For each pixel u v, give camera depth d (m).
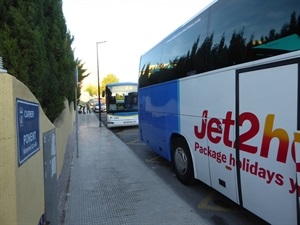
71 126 16.64
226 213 4.19
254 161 3.13
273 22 2.92
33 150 2.45
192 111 4.79
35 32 4.16
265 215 3.00
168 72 5.98
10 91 1.90
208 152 4.25
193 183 5.38
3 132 1.89
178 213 4.21
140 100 8.64
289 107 2.63
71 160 7.96
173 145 5.89
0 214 1.88
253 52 3.19
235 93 3.50
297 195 2.52
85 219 4.06
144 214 4.19
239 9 3.53
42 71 4.43
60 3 7.18
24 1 4.27
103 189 5.36
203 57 4.38
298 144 2.48
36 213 2.51
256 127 3.09
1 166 1.89
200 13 4.56
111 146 10.27
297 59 2.55
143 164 7.42
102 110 41.28
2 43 3.86
